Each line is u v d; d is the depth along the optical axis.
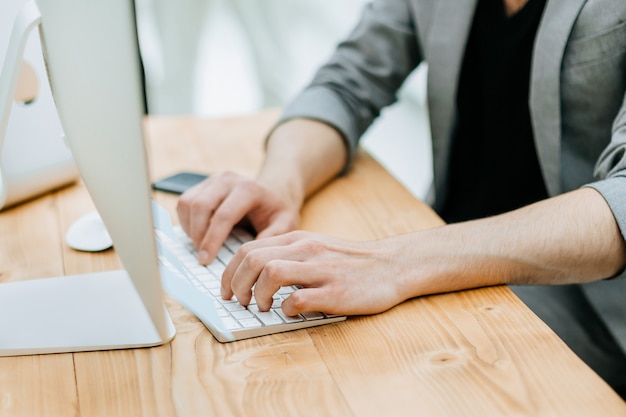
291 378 0.72
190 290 0.87
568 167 1.18
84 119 0.70
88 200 1.16
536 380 0.71
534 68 1.13
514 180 1.38
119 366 0.75
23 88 1.10
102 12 0.65
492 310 0.84
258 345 0.78
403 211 1.13
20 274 0.94
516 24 1.26
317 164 1.21
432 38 1.29
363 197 1.19
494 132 1.37
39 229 1.06
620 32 1.06
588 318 1.23
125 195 0.70
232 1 3.58
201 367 0.74
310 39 3.70
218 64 3.54
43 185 1.16
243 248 0.88
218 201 1.02
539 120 1.15
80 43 0.68
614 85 1.09
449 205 1.48
